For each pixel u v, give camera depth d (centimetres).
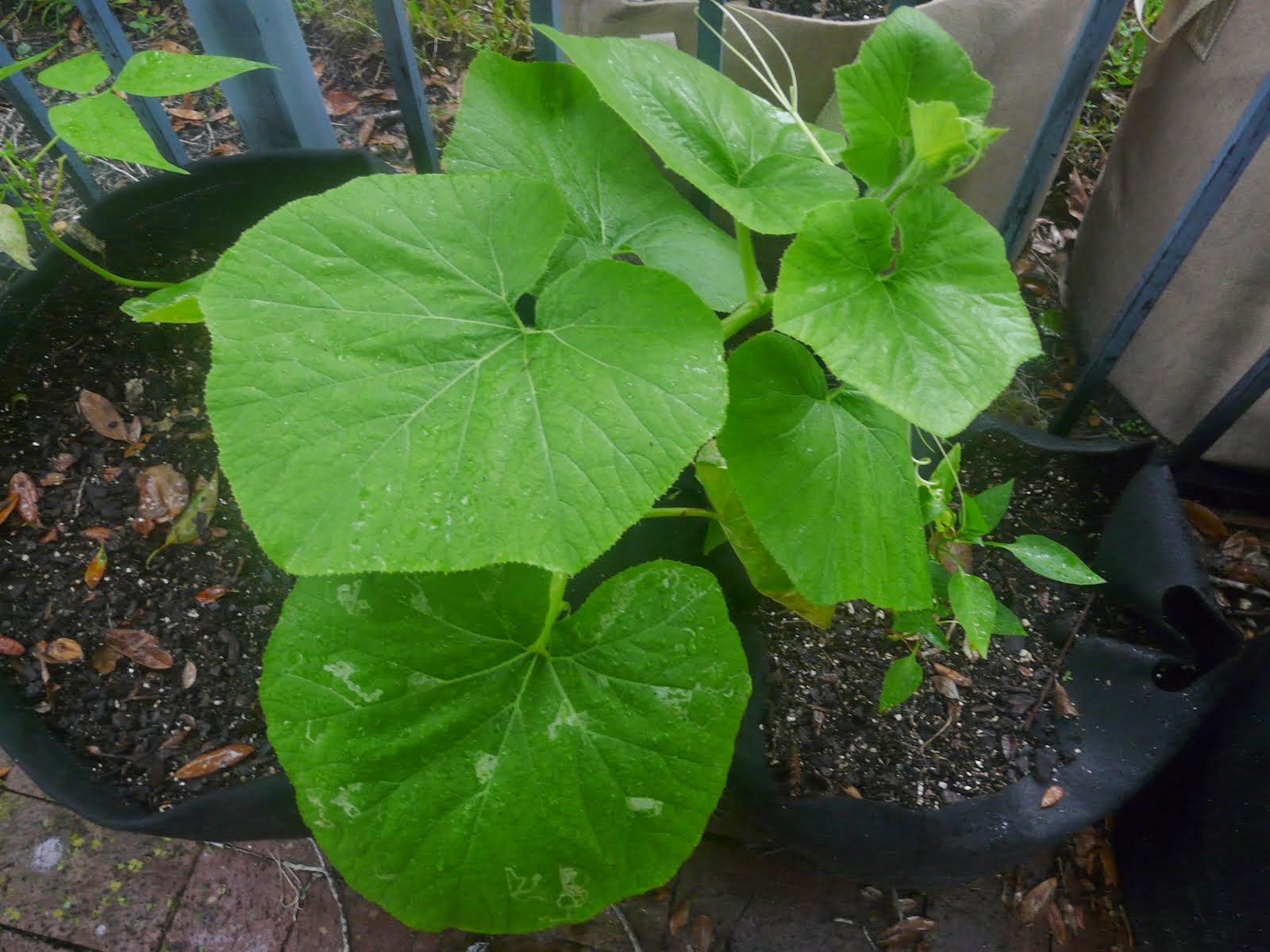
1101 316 99
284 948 78
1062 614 82
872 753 74
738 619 79
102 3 79
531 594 54
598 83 48
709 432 44
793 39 75
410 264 48
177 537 78
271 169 88
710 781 53
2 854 80
